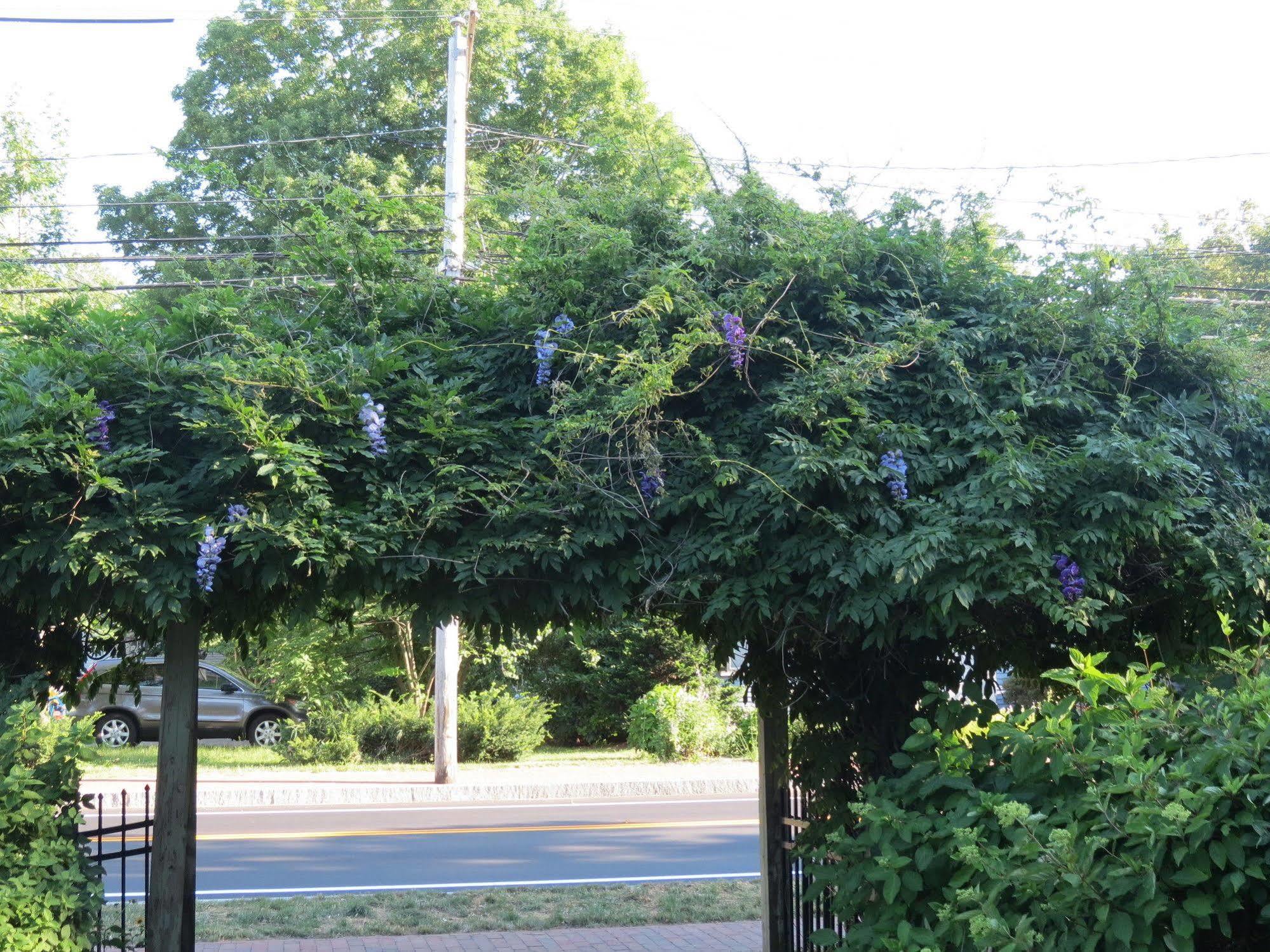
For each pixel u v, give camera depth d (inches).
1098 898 121.8
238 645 204.4
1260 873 117.0
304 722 722.2
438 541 176.2
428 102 792.9
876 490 173.9
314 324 191.8
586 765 684.7
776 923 225.1
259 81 807.7
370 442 174.2
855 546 170.9
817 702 210.2
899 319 183.8
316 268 197.3
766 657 212.4
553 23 812.0
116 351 174.1
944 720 166.1
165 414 176.4
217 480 166.1
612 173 216.4
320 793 574.2
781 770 223.5
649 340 173.6
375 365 177.8
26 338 195.9
